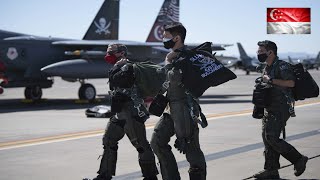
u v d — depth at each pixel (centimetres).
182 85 822
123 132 948
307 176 1028
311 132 1738
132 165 1195
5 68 3553
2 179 1047
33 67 3703
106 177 955
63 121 2331
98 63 3744
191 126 831
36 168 1166
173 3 5575
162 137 852
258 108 1018
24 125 2177
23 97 4656
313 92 995
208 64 803
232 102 3553
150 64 931
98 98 4306
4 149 1465
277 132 988
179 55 820
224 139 1605
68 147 1490
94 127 2061
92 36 4444
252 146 1453
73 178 1057
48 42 3797
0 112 2895
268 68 997
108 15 4553
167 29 825
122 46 940
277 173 1016
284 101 984
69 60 3691
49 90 5859
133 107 916
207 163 1189
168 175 860
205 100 3803
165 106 841
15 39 3578
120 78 895
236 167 1137
